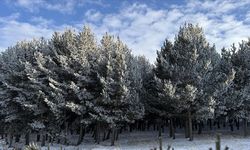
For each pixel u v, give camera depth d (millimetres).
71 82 34219
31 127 38688
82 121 34500
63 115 36312
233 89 36469
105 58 35750
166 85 31922
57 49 40062
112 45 38531
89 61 37062
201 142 31828
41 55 38219
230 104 35562
